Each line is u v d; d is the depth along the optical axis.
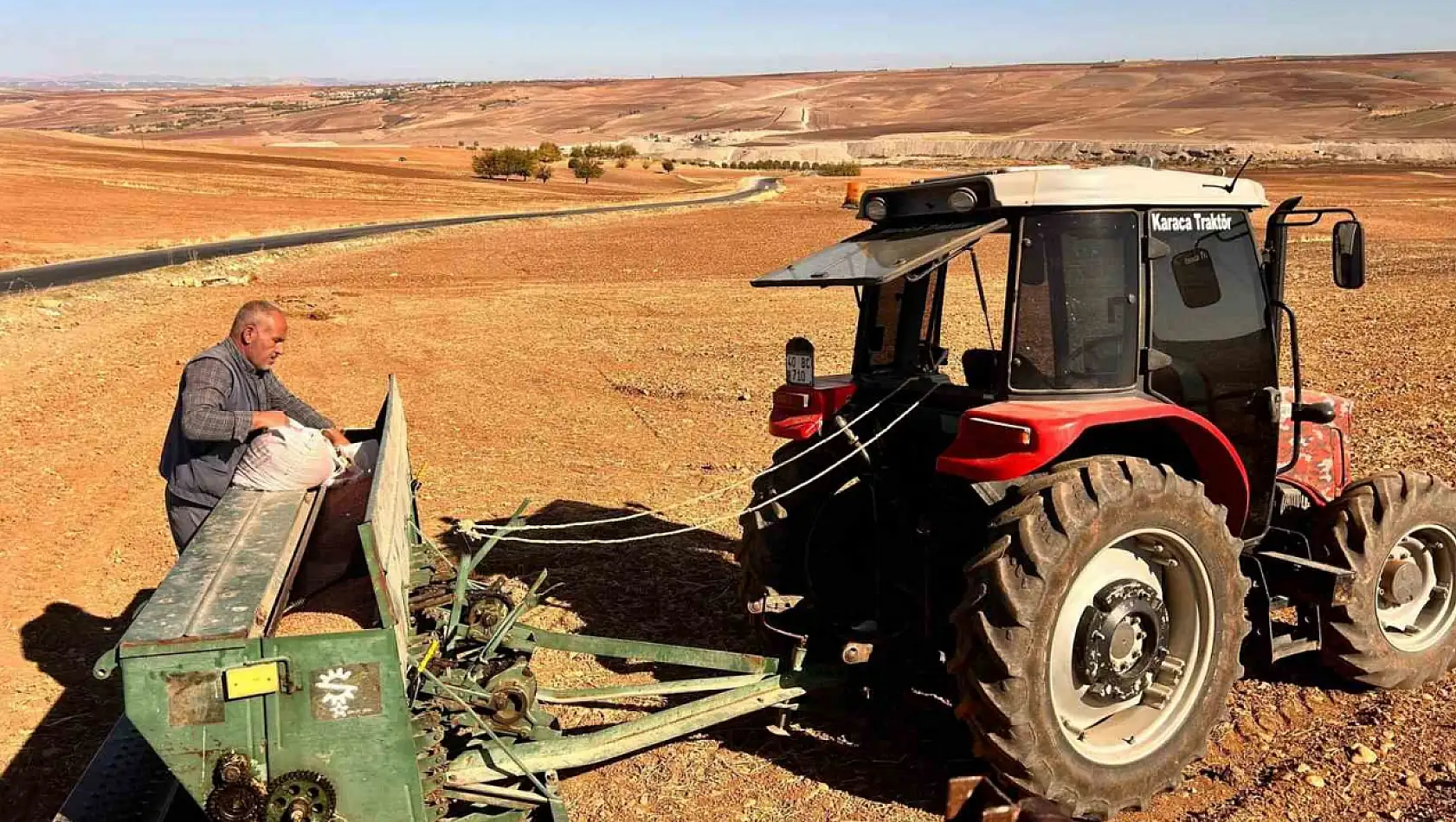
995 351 4.70
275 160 101.81
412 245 38.91
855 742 4.84
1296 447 4.97
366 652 3.42
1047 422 3.96
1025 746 3.95
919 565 4.72
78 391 13.58
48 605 6.68
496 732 4.21
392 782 3.52
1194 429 4.43
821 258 4.41
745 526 5.32
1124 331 4.42
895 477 4.94
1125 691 4.31
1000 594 3.90
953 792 4.17
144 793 4.06
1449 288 20.64
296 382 14.18
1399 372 12.49
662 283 26.91
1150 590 4.34
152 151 101.50
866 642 4.61
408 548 5.01
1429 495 5.16
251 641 3.35
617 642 4.66
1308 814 4.16
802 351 5.21
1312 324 16.61
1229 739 4.78
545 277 28.70
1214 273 4.69
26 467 10.00
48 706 5.32
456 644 4.54
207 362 5.19
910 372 5.16
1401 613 5.30
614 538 7.65
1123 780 4.15
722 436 10.73
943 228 4.43
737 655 4.73
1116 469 4.11
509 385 13.83
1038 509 3.97
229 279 27.05
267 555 4.13
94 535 8.08
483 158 103.00
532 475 9.45
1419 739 4.70
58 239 38.38
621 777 4.59
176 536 5.45
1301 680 5.31
